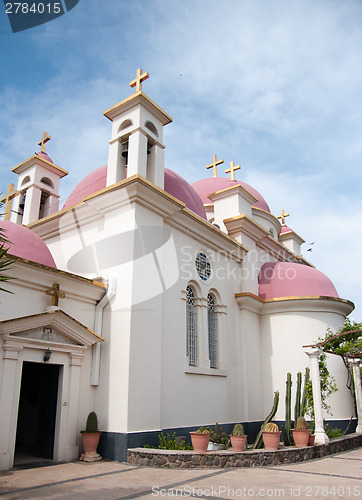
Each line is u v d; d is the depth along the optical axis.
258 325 14.91
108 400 9.47
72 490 6.43
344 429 14.00
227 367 13.01
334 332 14.44
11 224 10.32
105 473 7.72
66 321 9.21
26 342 8.53
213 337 13.13
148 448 9.06
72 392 9.34
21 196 15.23
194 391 11.40
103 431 9.32
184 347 11.33
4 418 7.96
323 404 13.44
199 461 8.45
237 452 8.77
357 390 14.47
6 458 7.90
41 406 9.66
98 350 9.93
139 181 10.18
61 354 9.32
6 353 8.17
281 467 8.75
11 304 8.66
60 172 15.60
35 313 9.08
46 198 15.55
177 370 10.89
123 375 9.38
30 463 8.61
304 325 14.36
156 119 12.29
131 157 11.23
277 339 14.53
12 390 8.20
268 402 14.12
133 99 11.65
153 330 10.22
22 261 8.68
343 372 14.85
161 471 7.97
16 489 6.49
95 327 10.13
